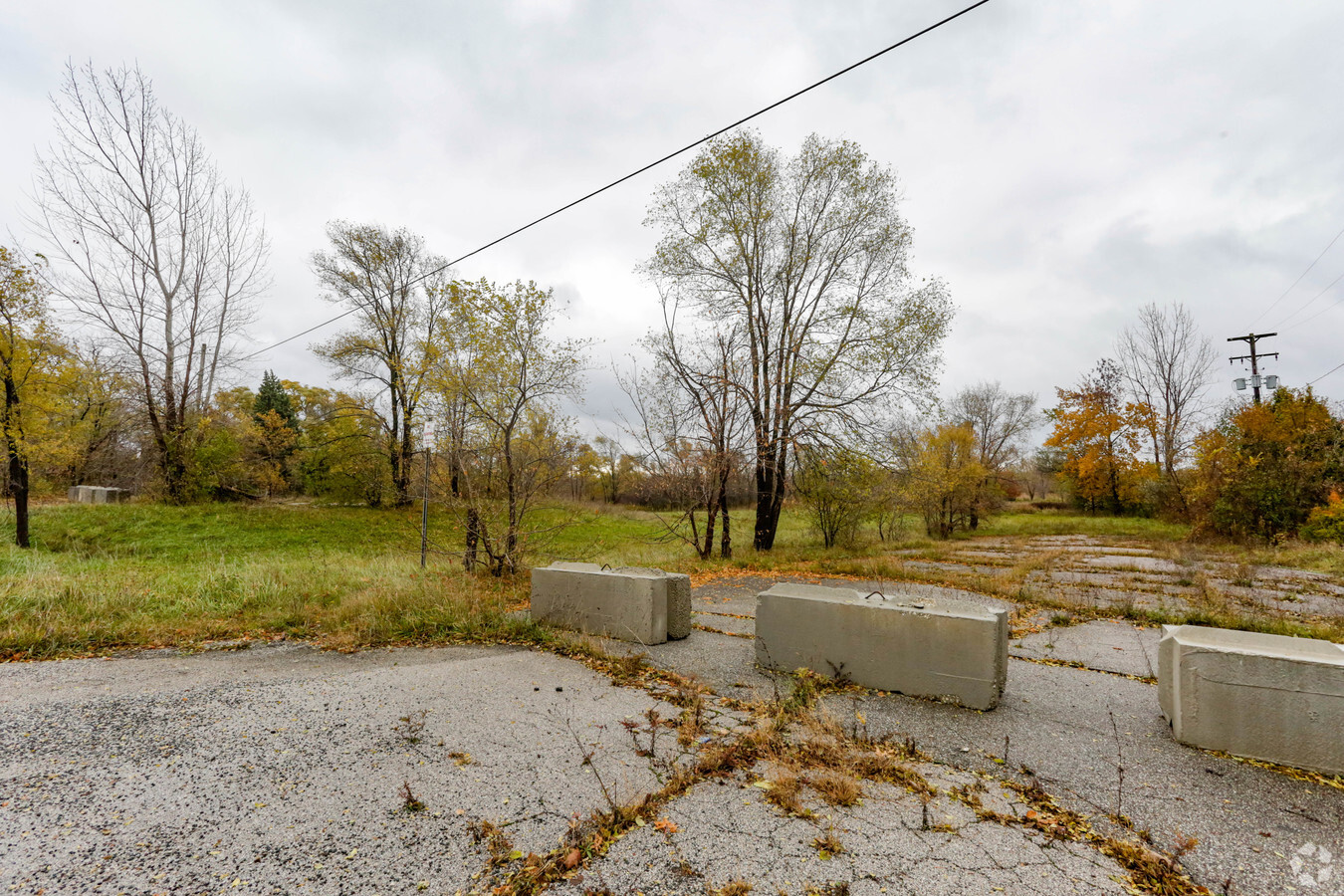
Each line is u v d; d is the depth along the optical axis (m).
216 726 4.00
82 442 26.25
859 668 4.88
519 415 10.61
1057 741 3.82
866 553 16.56
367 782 3.21
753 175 16.05
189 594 8.27
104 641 6.27
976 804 3.01
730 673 5.33
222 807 2.94
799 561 14.71
